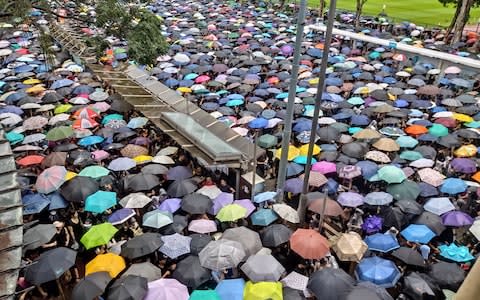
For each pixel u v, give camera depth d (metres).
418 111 20.25
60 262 10.32
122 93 21.73
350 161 15.73
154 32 19.08
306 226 13.99
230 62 28.23
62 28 33.06
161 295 9.29
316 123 11.88
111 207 13.42
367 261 10.52
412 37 39.75
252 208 13.24
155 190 14.86
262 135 17.88
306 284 10.30
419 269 10.91
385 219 12.68
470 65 27.02
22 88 23.17
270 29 39.38
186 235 12.57
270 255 10.54
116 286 9.39
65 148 16.69
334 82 24.19
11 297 6.69
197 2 55.38
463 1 35.06
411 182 14.15
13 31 33.44
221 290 9.71
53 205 13.21
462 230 13.64
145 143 17.22
